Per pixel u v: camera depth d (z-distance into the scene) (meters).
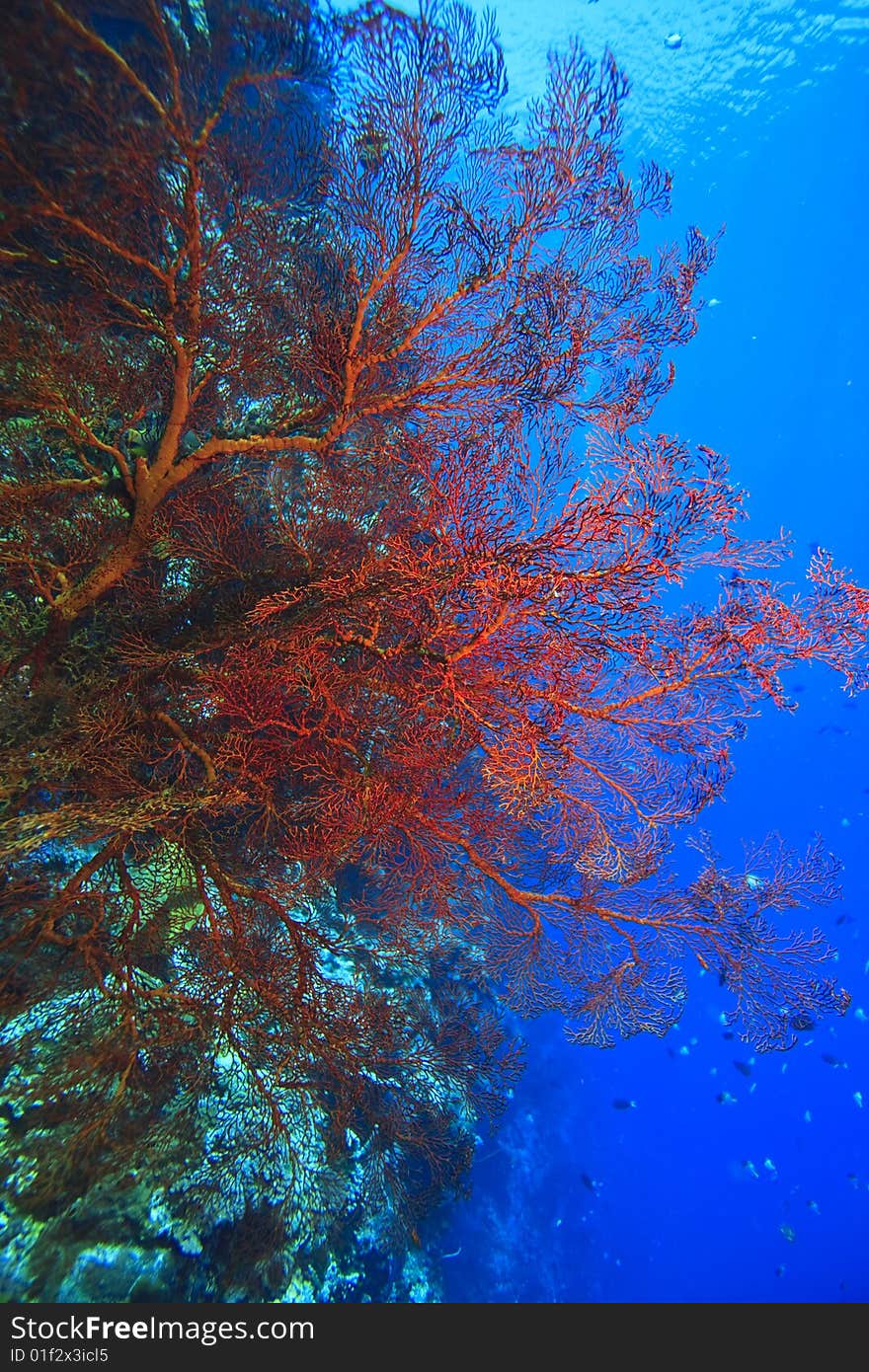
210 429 4.04
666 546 3.38
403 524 3.84
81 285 3.31
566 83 3.22
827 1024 17.98
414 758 3.64
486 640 3.47
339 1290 4.82
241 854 4.02
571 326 3.64
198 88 2.95
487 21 3.00
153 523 3.56
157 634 3.94
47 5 2.49
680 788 4.43
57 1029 3.33
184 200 2.94
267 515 3.95
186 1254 3.70
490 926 4.58
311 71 3.03
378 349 3.36
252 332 3.52
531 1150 10.89
